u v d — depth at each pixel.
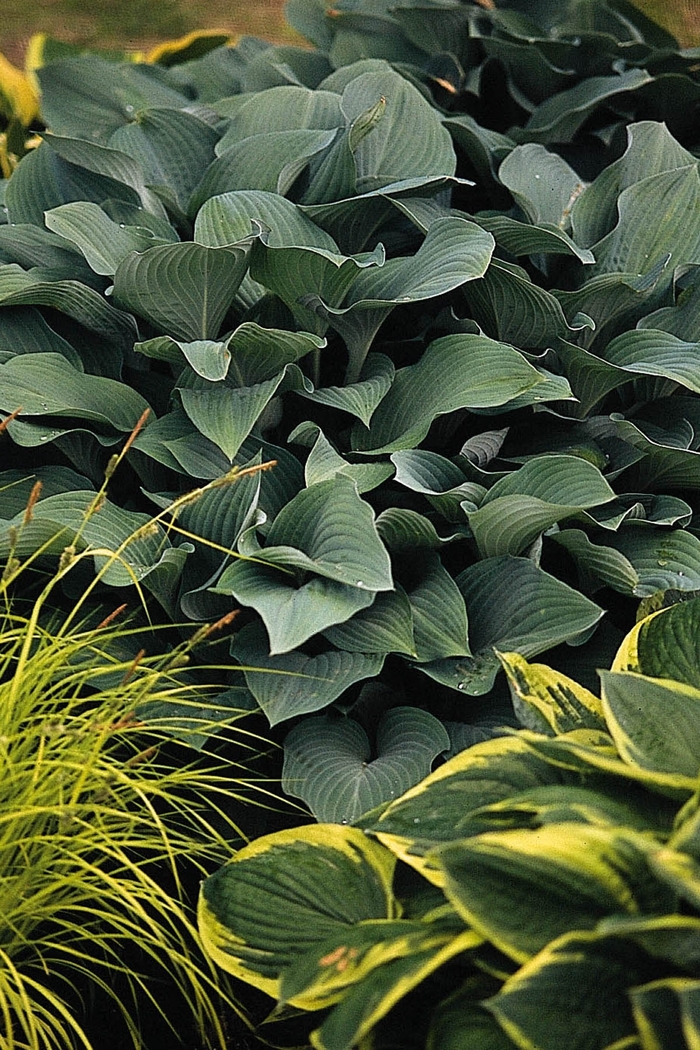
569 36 3.16
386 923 2.00
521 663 2.17
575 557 2.42
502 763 2.09
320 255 2.36
